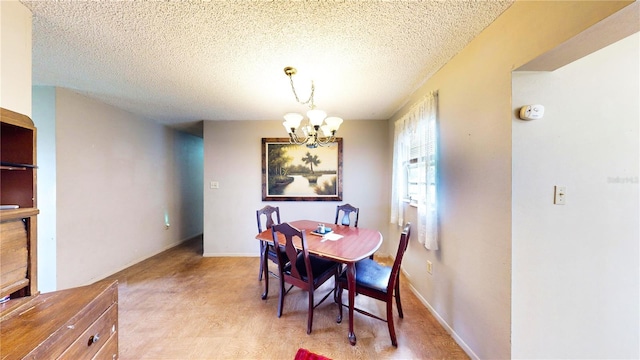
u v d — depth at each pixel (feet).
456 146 5.67
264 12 4.20
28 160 3.73
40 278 7.60
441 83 6.35
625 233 4.14
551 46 3.43
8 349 2.61
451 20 4.45
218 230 11.88
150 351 5.27
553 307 4.12
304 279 6.11
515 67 4.01
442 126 6.29
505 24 4.22
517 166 4.06
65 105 7.82
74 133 8.12
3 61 3.68
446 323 6.02
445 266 6.11
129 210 10.53
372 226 11.78
